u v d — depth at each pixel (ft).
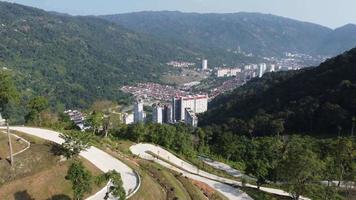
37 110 367.86
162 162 353.51
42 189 204.33
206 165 397.60
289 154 311.88
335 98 586.86
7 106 226.38
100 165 252.21
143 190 218.38
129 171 248.52
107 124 395.34
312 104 597.11
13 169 214.90
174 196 227.20
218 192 291.17
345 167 332.80
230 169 402.93
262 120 609.01
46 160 226.58
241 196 295.69
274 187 333.01
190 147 435.94
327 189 307.58
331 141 409.28
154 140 422.41
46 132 308.19
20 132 271.90
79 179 186.09
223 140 473.26
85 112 522.06
